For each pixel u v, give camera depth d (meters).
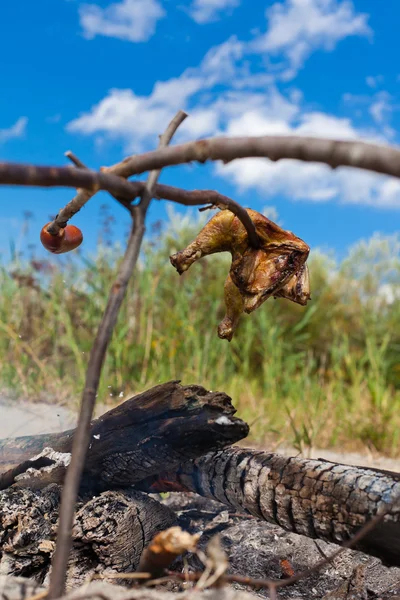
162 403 1.05
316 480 1.02
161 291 3.46
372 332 3.73
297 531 1.05
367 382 2.99
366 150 0.70
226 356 3.22
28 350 2.76
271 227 1.01
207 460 1.15
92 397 0.74
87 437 0.73
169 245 3.69
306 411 2.41
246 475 1.09
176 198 0.86
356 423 2.49
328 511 0.99
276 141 0.74
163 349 2.99
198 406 1.02
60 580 0.70
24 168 0.73
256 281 0.99
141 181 0.82
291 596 1.14
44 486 1.16
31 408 2.26
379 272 4.17
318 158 0.72
